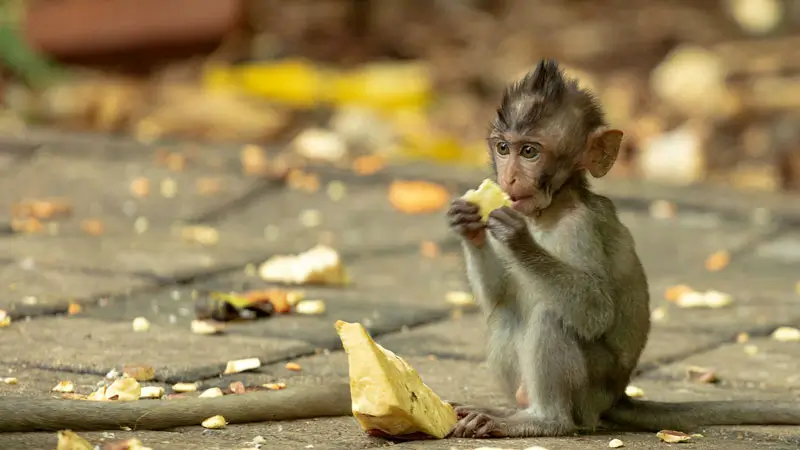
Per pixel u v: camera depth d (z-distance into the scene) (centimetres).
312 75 2273
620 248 788
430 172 1717
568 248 770
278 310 1072
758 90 2244
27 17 2291
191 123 2058
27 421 696
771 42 2402
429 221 1563
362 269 1309
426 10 2636
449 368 937
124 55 2305
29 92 2208
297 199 1631
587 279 762
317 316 1072
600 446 739
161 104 2142
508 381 804
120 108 2116
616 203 1653
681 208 1633
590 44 2455
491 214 761
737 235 1537
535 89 785
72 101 2131
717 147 2097
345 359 930
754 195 1684
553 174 776
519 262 759
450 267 1330
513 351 795
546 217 787
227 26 2233
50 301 1062
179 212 1545
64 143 1772
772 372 955
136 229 1444
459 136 2170
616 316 780
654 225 1579
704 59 2289
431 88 2352
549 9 2603
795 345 1044
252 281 1212
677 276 1339
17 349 903
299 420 770
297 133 2116
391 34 2545
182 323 1019
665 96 2253
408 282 1246
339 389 791
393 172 1709
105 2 2269
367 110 2153
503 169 779
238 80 2259
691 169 1975
